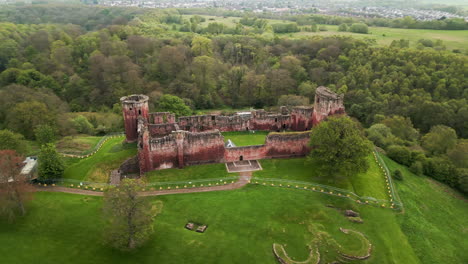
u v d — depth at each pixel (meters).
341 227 57.94
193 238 53.66
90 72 137.38
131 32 166.25
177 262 49.00
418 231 60.75
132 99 86.81
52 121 93.00
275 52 164.12
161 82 143.38
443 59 120.25
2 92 103.56
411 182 78.56
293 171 75.75
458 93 110.00
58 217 56.75
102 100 130.38
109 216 51.84
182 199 64.31
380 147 94.06
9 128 90.50
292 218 59.41
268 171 75.69
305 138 81.06
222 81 147.75
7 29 163.75
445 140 93.19
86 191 65.88
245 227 56.72
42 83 126.31
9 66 137.12
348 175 67.19
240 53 164.12
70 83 131.38
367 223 59.84
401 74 120.00
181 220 58.12
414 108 109.81
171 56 140.62
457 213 71.38
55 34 164.25
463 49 134.62
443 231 63.44
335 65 142.12
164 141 73.69
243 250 51.81
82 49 152.50
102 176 71.69
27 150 76.38
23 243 50.25
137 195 49.94
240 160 80.56
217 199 64.19
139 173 75.50
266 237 54.75
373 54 135.12
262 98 136.75
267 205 62.75
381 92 120.44
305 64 152.88
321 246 53.44
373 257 52.34
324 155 69.12
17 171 57.34
